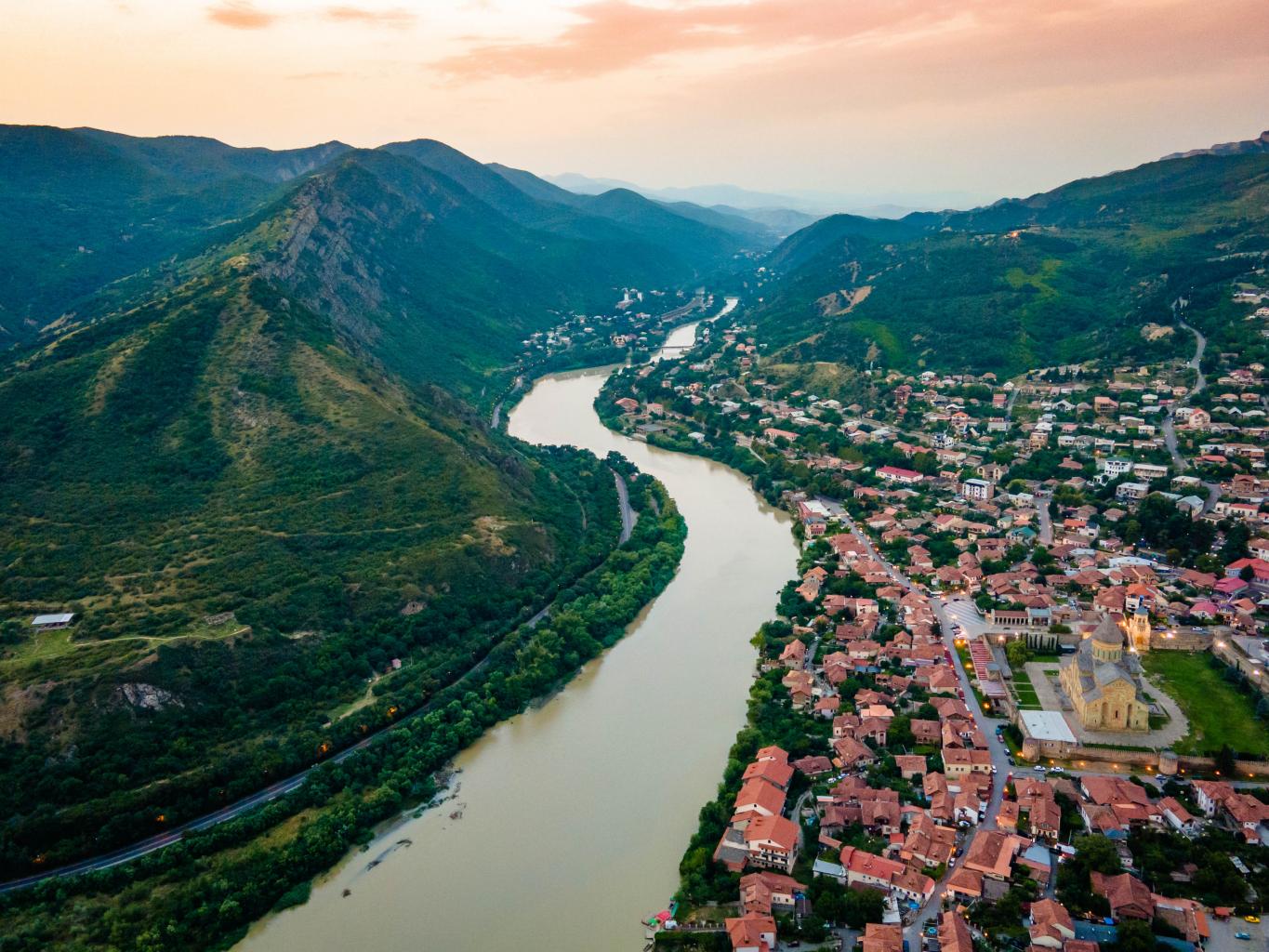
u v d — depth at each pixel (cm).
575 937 16600
